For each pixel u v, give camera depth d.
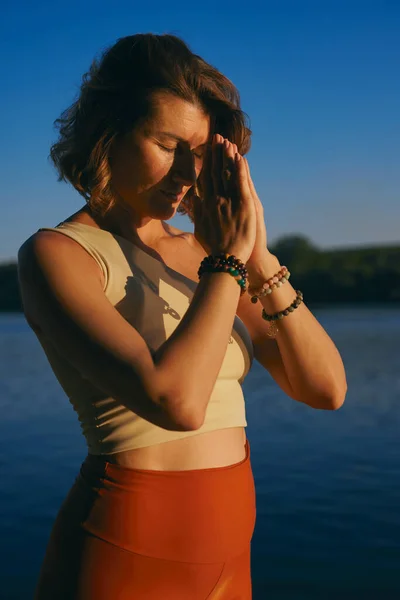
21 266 1.38
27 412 12.76
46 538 5.93
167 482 1.37
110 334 1.25
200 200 1.45
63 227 1.43
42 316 1.32
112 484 1.37
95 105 1.45
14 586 4.90
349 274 64.38
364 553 5.53
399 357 20.25
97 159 1.44
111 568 1.33
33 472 8.22
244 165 1.42
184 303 1.48
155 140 1.40
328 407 1.66
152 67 1.41
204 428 1.43
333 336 28.31
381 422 11.07
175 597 1.36
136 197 1.44
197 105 1.42
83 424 1.46
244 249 1.37
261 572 5.23
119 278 1.40
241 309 1.67
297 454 9.02
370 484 7.50
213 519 1.40
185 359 1.23
